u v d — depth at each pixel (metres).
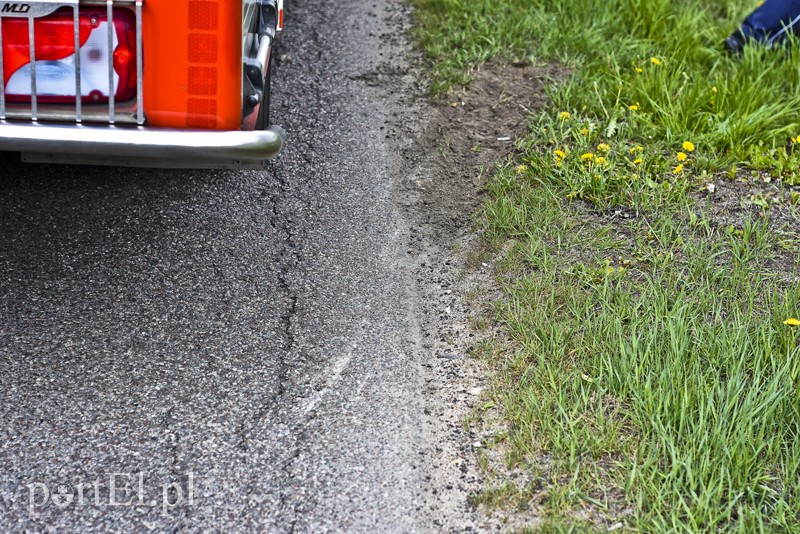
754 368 3.41
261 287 3.89
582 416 3.23
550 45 5.64
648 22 5.88
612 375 3.37
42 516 2.87
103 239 4.05
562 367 3.47
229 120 3.18
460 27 5.88
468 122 5.05
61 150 3.11
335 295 3.89
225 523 2.87
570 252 4.13
